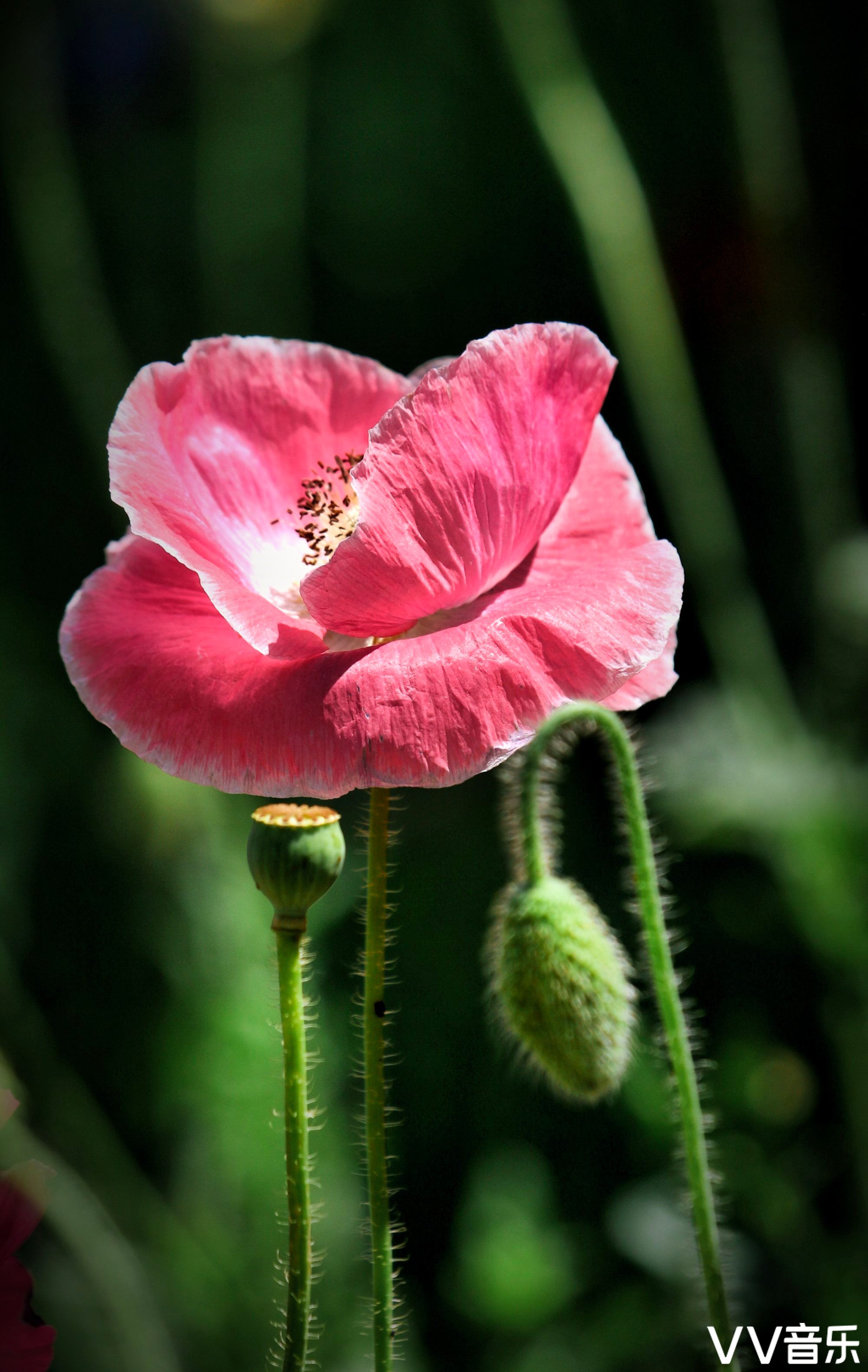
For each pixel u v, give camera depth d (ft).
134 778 2.26
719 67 2.85
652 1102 2.42
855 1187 2.34
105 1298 2.01
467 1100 2.96
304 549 1.35
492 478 1.28
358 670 1.26
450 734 1.25
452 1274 2.52
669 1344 2.22
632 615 1.27
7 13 2.50
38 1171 1.22
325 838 1.26
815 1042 2.82
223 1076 2.25
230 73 2.87
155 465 1.30
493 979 1.31
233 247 2.98
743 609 2.36
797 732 2.35
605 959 1.29
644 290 2.30
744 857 2.91
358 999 1.27
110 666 1.28
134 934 2.86
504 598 1.30
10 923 2.98
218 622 1.30
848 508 2.57
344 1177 2.31
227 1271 2.22
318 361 1.36
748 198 2.54
